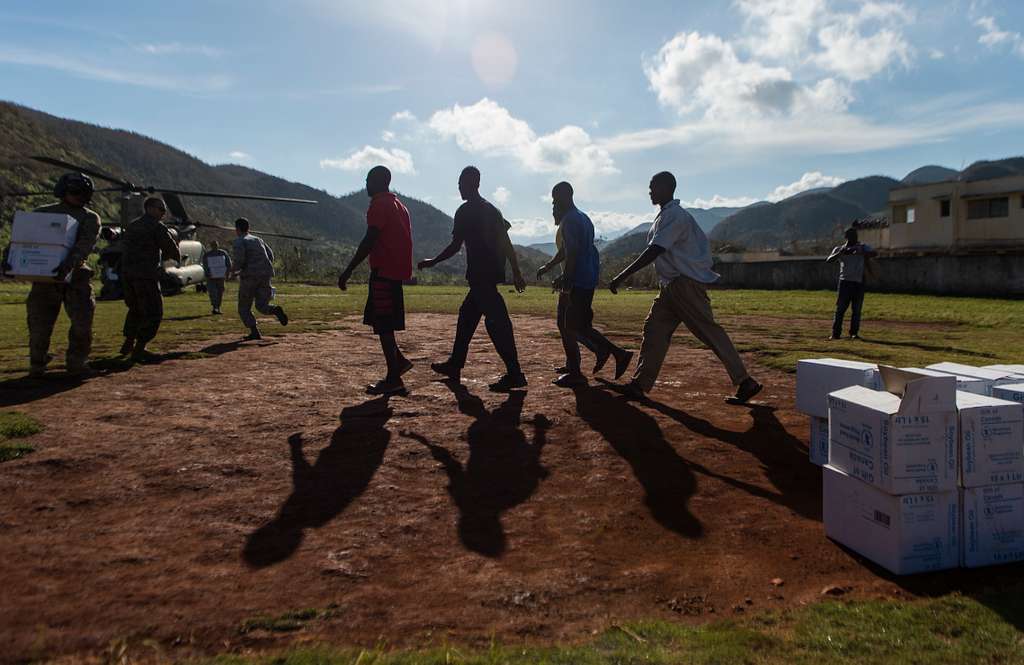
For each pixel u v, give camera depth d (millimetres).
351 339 9344
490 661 1804
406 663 1785
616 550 2645
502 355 5652
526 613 2143
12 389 5398
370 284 5426
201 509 2973
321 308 16078
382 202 5320
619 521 2936
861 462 2588
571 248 5508
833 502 2771
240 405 4973
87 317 6027
